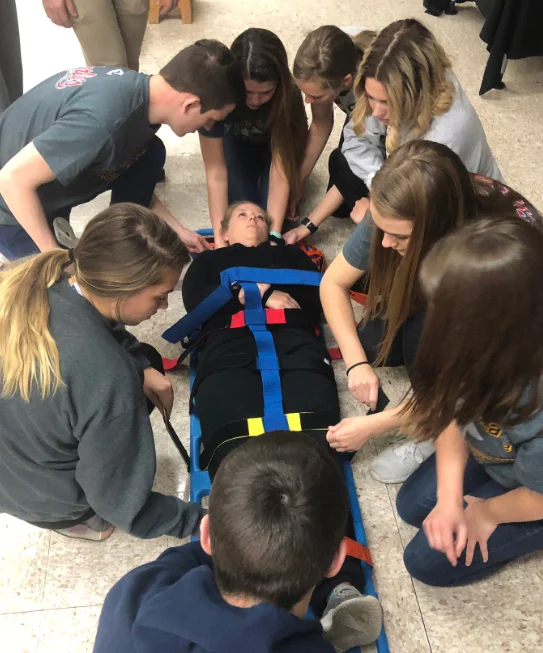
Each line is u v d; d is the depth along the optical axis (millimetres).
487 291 719
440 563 1187
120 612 713
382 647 1152
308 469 673
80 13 1913
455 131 1388
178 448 1387
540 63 2891
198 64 1337
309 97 1719
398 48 1314
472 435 1017
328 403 1367
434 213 1051
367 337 1552
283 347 1460
